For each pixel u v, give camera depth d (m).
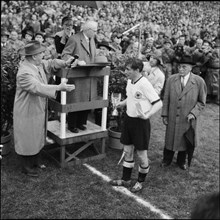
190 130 4.95
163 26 11.09
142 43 8.72
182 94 4.90
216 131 7.19
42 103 4.61
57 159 5.35
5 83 5.14
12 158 5.33
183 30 9.61
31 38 7.93
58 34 5.87
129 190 4.55
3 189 4.42
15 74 5.22
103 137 5.39
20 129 4.57
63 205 4.13
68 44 5.05
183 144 5.05
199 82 4.91
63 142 4.95
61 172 4.95
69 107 4.85
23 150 4.62
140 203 4.25
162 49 8.19
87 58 5.05
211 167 5.43
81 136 5.12
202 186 4.78
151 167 5.29
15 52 6.10
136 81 4.16
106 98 5.25
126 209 4.10
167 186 4.72
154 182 4.80
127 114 4.33
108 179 4.82
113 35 10.16
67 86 4.36
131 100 4.22
